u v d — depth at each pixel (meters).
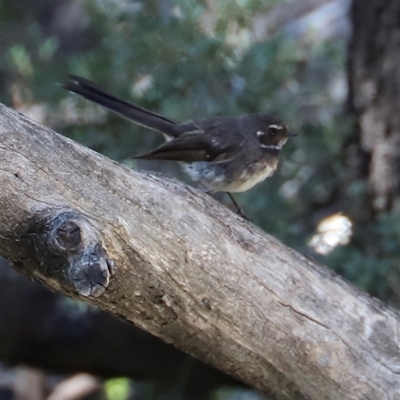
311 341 7.29
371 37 11.73
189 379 12.91
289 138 12.24
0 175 6.00
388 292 11.11
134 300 6.68
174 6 13.65
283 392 7.49
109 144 12.20
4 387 17.00
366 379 7.46
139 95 12.52
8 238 6.09
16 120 6.21
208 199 7.06
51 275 6.07
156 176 6.95
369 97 11.75
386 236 11.13
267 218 11.76
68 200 6.25
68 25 18.23
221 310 6.97
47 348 12.66
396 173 11.55
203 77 12.22
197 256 6.79
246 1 12.75
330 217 11.88
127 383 16.03
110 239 6.36
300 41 15.73
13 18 15.54
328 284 7.46
